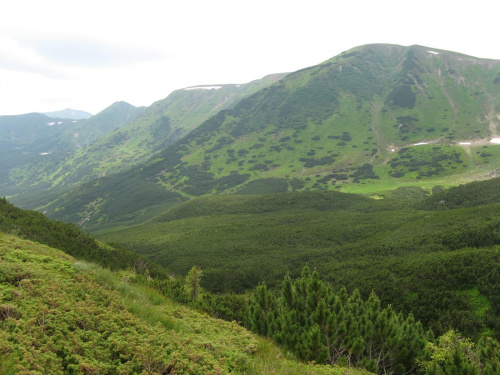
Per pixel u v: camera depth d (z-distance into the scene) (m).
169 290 16.34
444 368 11.38
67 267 12.20
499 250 33.34
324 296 12.94
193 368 6.80
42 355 5.71
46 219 35.94
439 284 31.81
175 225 113.44
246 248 74.00
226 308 18.83
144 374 6.14
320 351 10.22
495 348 12.46
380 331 12.75
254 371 7.70
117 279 13.22
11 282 9.02
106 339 7.23
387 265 41.81
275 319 13.26
